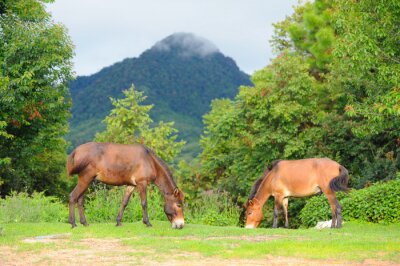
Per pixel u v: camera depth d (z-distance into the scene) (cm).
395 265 856
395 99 1416
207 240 1090
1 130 2355
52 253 959
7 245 1041
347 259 897
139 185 1290
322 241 1058
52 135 2666
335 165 1376
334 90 2370
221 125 2512
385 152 2245
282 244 1016
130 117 3158
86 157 1261
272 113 2297
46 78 2466
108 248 1009
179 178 3136
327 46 2589
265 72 2789
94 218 1680
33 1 2558
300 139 2314
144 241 1069
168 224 1380
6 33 2445
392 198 1579
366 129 1811
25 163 2795
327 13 2731
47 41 2384
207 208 1912
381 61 1573
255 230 1269
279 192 1451
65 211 1706
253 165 2447
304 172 1405
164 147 3158
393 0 1436
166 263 863
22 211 1536
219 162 2880
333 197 1368
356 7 1560
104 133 3042
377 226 1483
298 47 3011
